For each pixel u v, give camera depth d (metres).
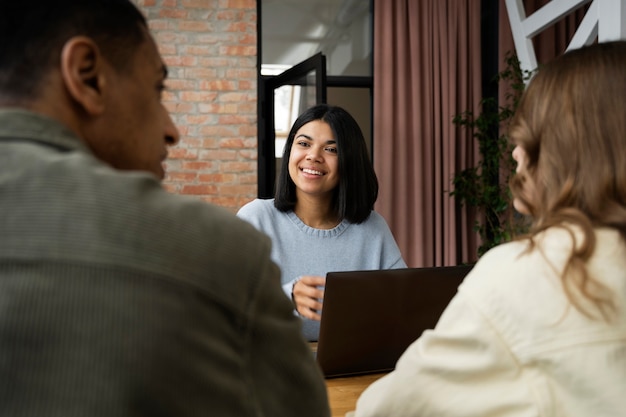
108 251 0.50
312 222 2.11
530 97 0.88
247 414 0.55
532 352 0.78
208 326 0.52
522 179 0.92
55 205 0.51
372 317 1.46
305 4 4.81
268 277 0.58
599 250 0.77
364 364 1.50
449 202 4.74
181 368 0.50
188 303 0.51
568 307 0.77
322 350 1.46
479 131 4.79
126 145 0.63
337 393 1.42
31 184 0.51
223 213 0.60
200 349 0.51
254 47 4.45
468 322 0.82
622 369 0.75
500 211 4.60
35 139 0.55
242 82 4.44
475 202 4.61
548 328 0.77
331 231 2.07
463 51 4.74
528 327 0.78
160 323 0.49
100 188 0.52
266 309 0.58
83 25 0.58
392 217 4.71
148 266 0.51
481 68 4.85
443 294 1.50
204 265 0.53
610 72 0.81
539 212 0.87
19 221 0.50
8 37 0.57
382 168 4.69
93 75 0.59
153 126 0.66
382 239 2.11
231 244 0.56
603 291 0.75
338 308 1.43
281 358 0.59
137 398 0.48
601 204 0.80
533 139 0.87
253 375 0.57
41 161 0.52
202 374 0.51
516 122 0.90
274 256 2.03
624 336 0.75
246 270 0.56
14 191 0.51
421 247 4.72
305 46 4.82
